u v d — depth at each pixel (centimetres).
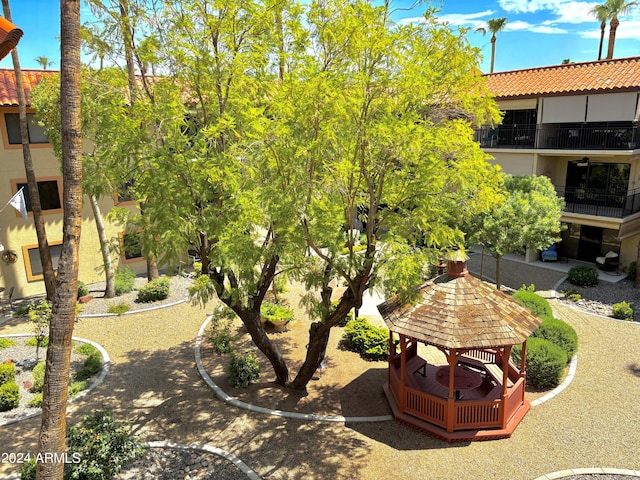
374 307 2136
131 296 2283
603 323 1916
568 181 2761
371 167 1130
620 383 1449
